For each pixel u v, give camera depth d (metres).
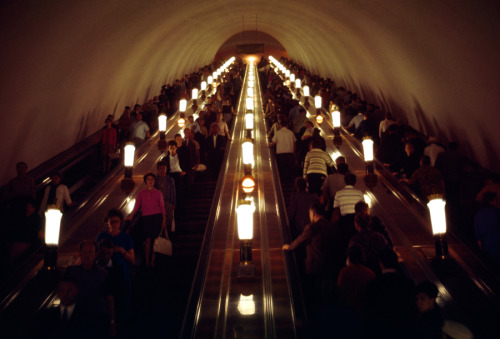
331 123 18.03
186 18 21.44
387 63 16.94
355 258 5.25
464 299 6.42
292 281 6.53
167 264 8.66
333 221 7.57
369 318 4.31
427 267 7.19
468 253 7.45
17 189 9.49
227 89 25.66
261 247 8.43
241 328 6.15
